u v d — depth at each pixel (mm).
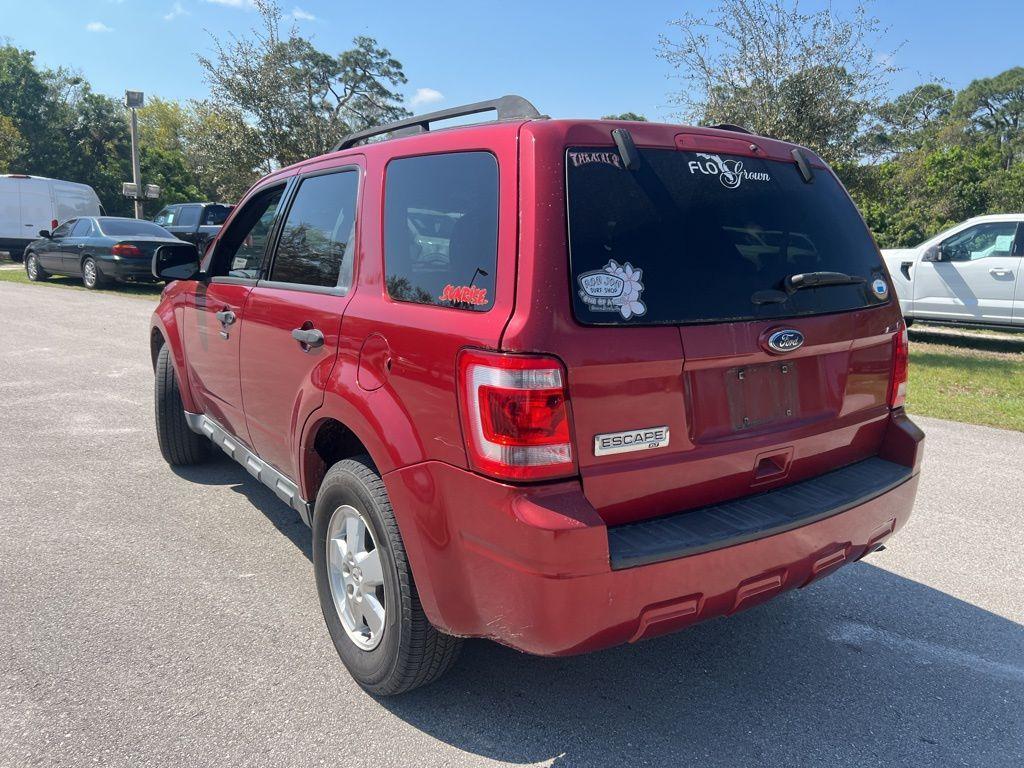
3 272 20688
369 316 2760
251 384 3727
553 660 3184
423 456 2441
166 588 3670
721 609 2504
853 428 2998
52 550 4043
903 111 11414
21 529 4293
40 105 43188
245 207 4145
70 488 4945
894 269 12656
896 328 3105
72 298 15000
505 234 2314
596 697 2934
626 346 2281
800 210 2877
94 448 5789
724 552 2391
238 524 4445
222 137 20656
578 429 2230
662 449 2398
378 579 2793
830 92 10750
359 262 2975
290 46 20562
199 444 5289
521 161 2350
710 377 2498
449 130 2723
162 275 4184
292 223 3600
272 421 3543
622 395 2291
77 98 44812
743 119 11023
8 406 6938
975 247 11891
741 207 2684
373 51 34062
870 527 2883
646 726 2766
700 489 2535
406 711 2807
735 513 2551
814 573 2725
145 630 3289
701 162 2652
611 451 2291
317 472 3271
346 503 2896
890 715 2865
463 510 2330
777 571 2568
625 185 2439
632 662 3189
